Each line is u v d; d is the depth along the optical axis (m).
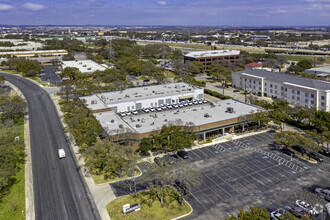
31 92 153.88
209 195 58.69
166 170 57.34
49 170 71.19
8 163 65.56
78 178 66.94
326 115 89.75
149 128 84.50
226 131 94.19
